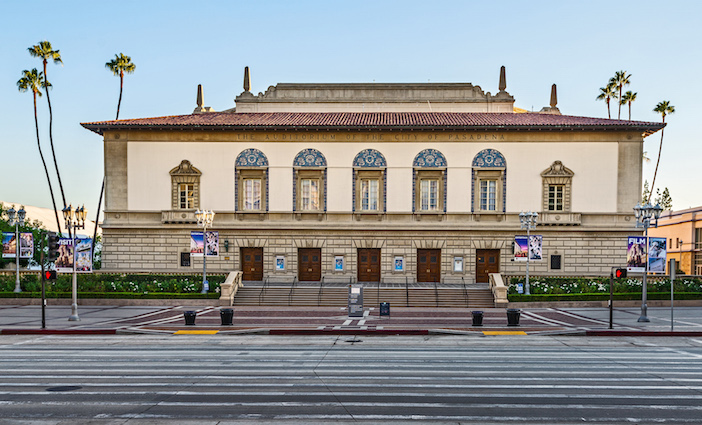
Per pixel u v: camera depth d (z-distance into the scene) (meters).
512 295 40.56
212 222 48.59
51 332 28.33
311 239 48.66
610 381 17.17
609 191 47.78
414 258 48.31
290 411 13.96
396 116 52.44
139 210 49.06
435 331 28.25
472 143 48.62
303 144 49.19
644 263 31.66
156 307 39.56
